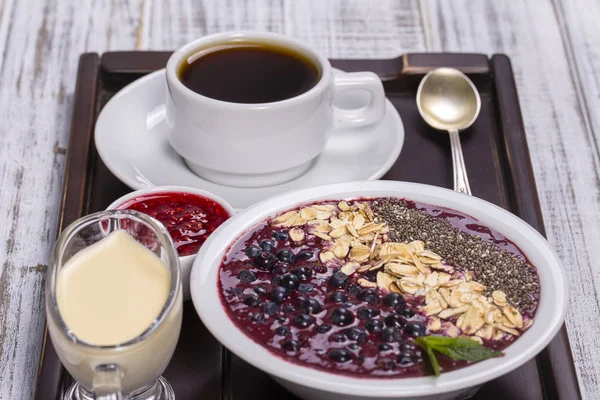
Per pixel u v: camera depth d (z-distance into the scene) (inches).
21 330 25.3
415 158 28.0
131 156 27.0
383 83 30.0
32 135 30.4
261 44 27.6
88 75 29.5
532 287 22.2
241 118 25.3
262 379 22.7
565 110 32.0
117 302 21.0
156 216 24.4
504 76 29.7
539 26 35.2
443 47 34.2
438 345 20.9
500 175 27.7
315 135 26.2
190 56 27.0
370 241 23.2
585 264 27.6
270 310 21.6
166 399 22.2
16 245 27.4
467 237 23.3
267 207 23.6
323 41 34.2
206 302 21.7
